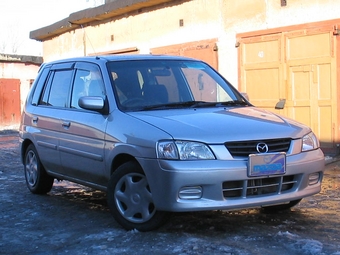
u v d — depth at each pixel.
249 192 4.89
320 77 9.95
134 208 5.18
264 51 10.98
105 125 5.58
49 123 6.79
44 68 7.67
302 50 10.23
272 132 5.04
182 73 6.32
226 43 11.88
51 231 5.50
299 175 5.13
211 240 4.89
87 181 6.12
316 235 5.02
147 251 4.64
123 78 5.93
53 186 8.13
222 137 4.82
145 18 14.65
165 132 4.88
